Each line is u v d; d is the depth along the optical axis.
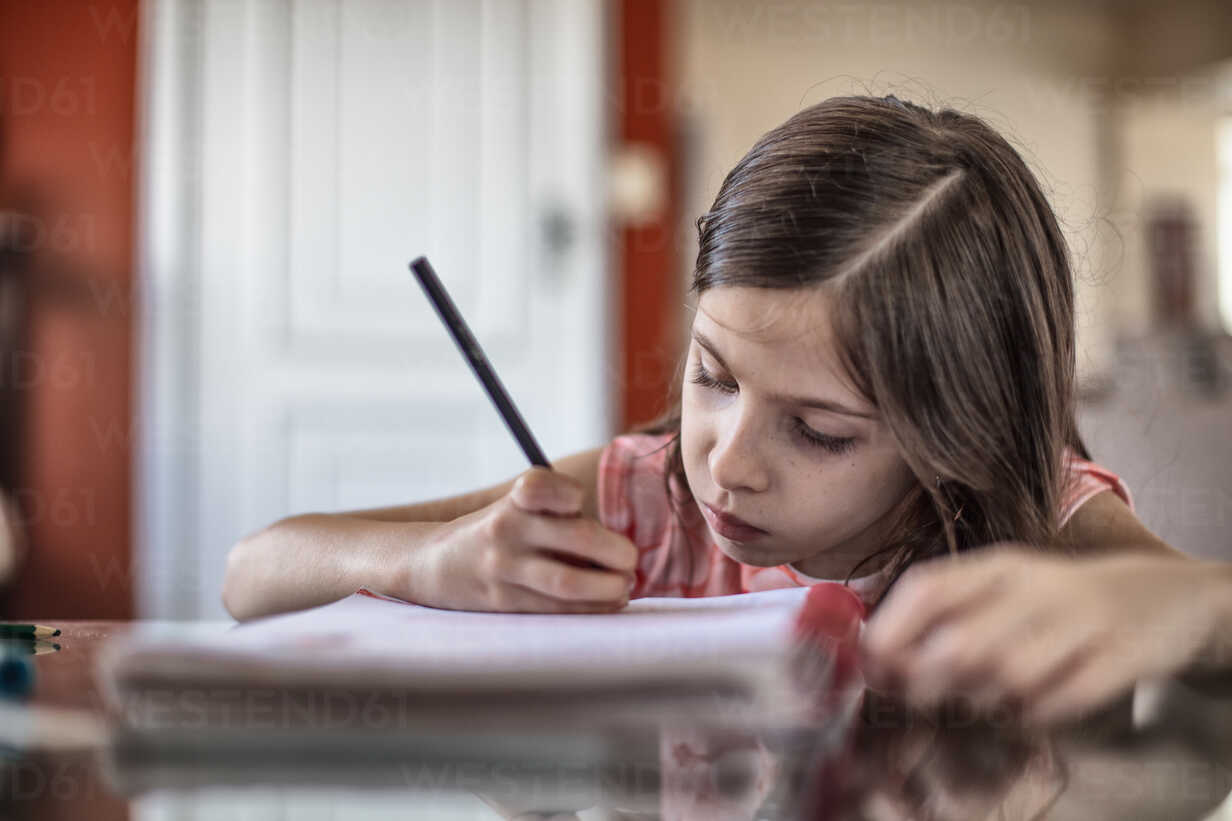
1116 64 4.39
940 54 4.24
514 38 2.61
